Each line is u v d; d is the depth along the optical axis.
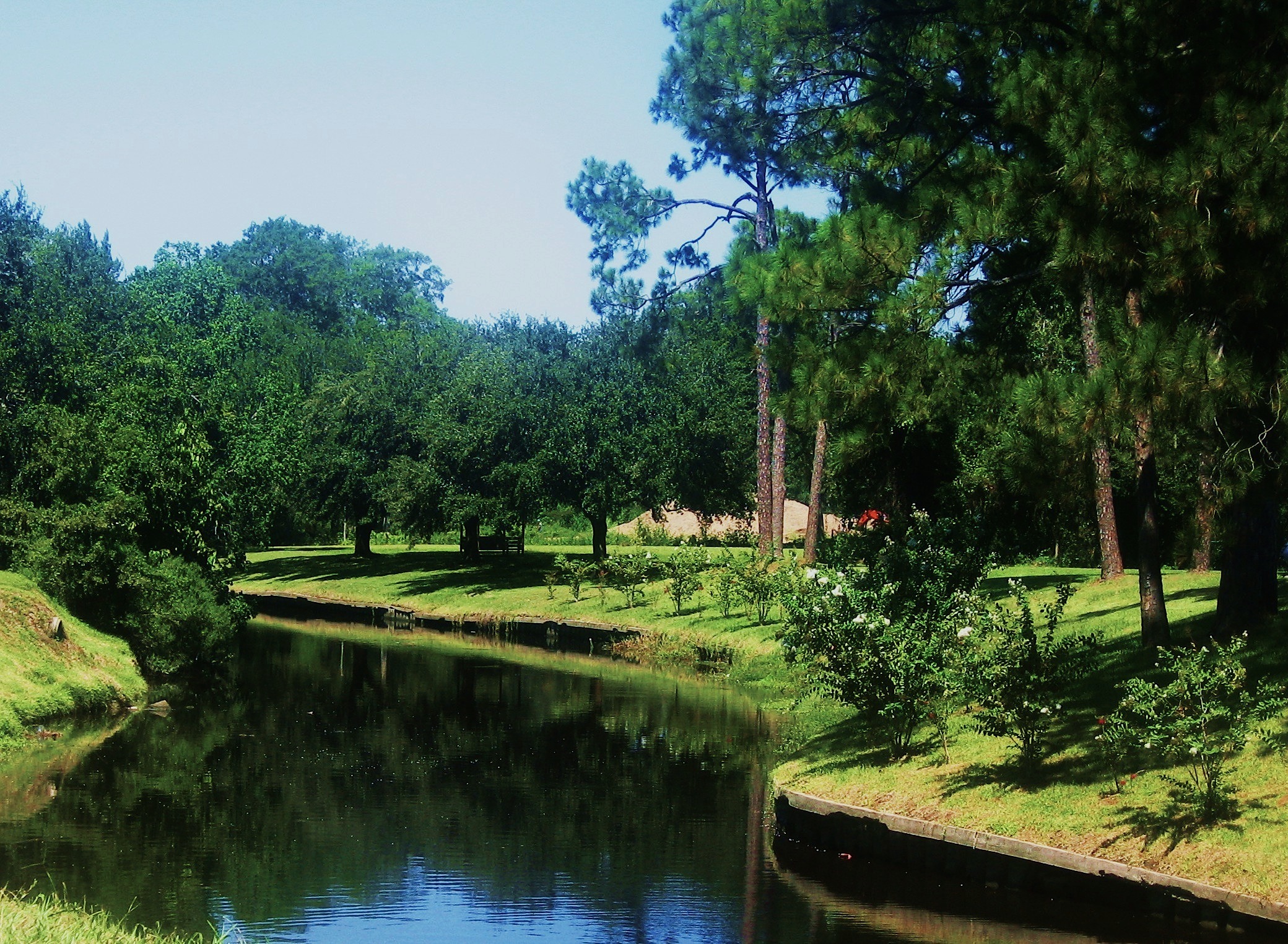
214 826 15.32
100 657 25.34
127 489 28.70
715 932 11.35
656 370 44.06
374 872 13.40
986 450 24.66
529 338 50.16
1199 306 13.96
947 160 17.59
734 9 20.14
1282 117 12.70
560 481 47.12
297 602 52.91
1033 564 41.25
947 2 16.77
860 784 14.80
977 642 14.48
